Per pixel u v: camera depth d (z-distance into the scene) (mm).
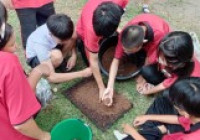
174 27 2875
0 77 1269
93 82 2432
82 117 2250
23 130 1474
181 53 1808
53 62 2299
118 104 2289
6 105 1389
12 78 1291
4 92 1311
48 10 2531
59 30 2037
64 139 2018
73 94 2357
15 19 2947
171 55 1817
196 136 1429
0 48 1433
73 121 1944
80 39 2391
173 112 2066
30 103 1426
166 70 2047
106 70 2402
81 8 3061
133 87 2420
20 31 2791
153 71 2275
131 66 2463
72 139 2057
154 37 2098
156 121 2041
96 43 2104
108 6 1889
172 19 2953
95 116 2221
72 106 2311
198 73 2002
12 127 1541
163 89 2191
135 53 2342
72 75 2285
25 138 1644
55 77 2242
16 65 1312
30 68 2553
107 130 2170
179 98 1482
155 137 1992
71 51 2541
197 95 1432
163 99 2143
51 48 2285
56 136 1937
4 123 1491
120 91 2393
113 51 2525
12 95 1326
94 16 1896
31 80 1957
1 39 1408
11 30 1452
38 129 1591
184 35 1837
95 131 2172
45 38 2240
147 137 1980
